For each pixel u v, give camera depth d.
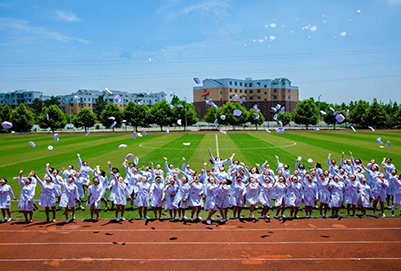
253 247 8.31
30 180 10.61
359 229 9.56
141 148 31.05
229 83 101.88
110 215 11.34
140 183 10.88
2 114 63.78
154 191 10.68
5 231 9.66
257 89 105.75
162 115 67.38
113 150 29.59
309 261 7.49
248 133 54.03
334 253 7.89
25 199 10.32
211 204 10.16
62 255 7.92
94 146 33.44
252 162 21.62
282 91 105.00
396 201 10.71
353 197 10.68
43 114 65.25
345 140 36.84
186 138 43.88
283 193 10.68
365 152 25.92
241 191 10.72
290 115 75.81
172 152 27.62
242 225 10.08
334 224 10.07
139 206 10.70
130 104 68.00
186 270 7.10
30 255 7.93
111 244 8.58
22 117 63.94
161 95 127.88
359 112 64.25
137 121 67.50
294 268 7.16
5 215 11.14
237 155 25.16
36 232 9.55
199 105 105.94
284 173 12.69
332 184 10.63
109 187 11.70
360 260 7.50
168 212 11.81
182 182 10.73
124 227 9.98
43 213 11.61
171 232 9.48
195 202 10.47
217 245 8.46
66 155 26.31
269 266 7.26
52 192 10.55
